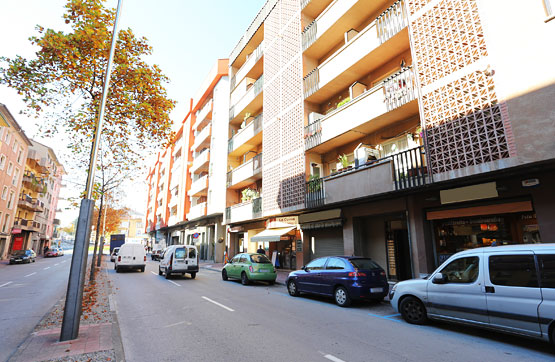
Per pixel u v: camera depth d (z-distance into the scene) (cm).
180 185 3862
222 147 2722
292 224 1742
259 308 848
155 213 5472
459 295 591
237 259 1511
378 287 884
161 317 738
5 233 3481
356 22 1442
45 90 777
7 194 3494
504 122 774
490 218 938
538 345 520
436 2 967
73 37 775
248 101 2283
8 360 436
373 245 1343
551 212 769
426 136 951
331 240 1509
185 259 1672
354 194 1202
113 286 1302
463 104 862
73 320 539
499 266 548
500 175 832
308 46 1608
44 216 5381
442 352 489
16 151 3628
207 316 746
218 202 2648
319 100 1619
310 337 573
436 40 955
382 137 1281
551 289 477
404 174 1024
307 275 1028
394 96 1100
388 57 1267
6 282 1523
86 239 569
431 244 1070
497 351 493
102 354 464
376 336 579
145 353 490
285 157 1681
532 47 740
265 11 2127
